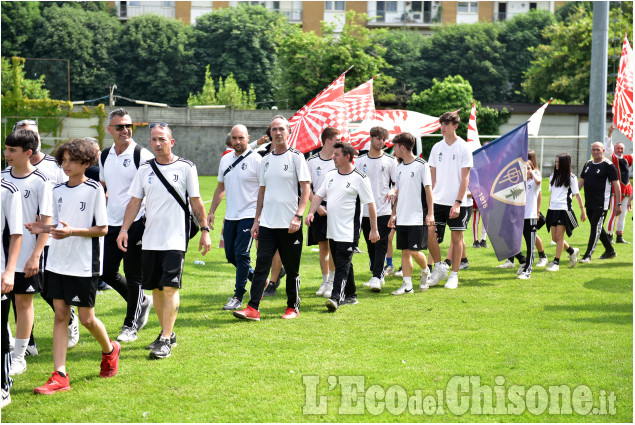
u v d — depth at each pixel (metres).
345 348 5.93
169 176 5.83
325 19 56.19
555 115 39.12
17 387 5.02
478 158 9.68
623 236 14.67
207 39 52.28
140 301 6.37
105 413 4.47
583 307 7.58
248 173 7.56
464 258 10.41
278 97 43.03
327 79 40.50
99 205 5.10
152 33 51.16
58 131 38.38
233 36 51.31
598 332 6.47
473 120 11.45
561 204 10.05
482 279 9.48
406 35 51.53
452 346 5.97
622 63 12.20
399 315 7.21
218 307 7.61
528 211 9.56
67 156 5.09
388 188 8.52
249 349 5.90
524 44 51.41
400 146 8.34
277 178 7.00
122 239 5.93
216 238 13.68
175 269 5.79
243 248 7.54
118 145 6.51
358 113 11.68
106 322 6.93
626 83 12.17
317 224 8.12
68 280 5.01
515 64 51.00
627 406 4.62
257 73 51.25
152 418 4.38
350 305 7.75
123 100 50.81
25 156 5.11
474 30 50.47
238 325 6.78
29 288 5.21
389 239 9.86
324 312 7.39
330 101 10.18
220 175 7.87
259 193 7.17
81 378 5.19
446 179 8.87
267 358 5.63
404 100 40.12
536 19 52.25
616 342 6.11
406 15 56.34
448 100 39.38
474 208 12.80
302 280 9.38
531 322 6.87
